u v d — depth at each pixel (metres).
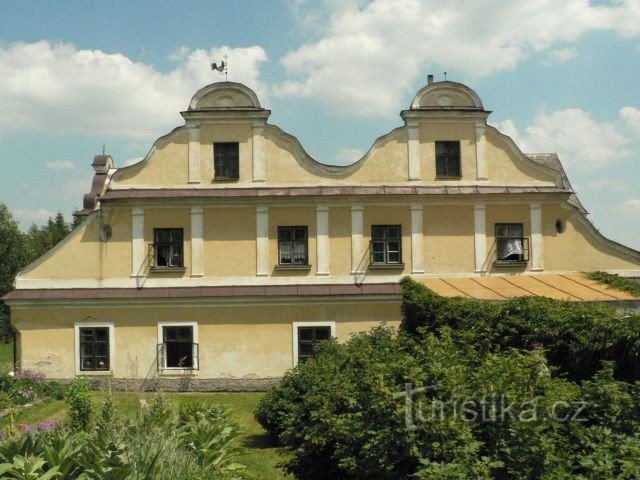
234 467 10.11
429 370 7.99
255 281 24.77
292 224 25.05
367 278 24.95
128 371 24.20
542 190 25.55
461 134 25.72
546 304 13.94
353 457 8.12
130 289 24.56
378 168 25.48
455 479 6.66
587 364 11.62
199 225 24.86
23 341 24.36
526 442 6.89
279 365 24.42
